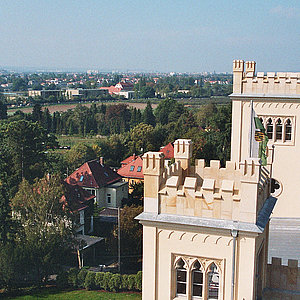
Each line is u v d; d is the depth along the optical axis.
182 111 180.50
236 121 41.25
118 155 137.62
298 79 39.50
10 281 56.31
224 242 15.66
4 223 60.00
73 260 63.16
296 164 40.69
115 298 52.38
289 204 41.19
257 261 16.98
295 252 32.50
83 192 78.75
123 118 186.00
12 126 89.38
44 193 58.16
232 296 15.62
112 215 82.75
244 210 15.36
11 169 84.69
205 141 79.81
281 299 18.27
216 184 18.73
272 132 40.88
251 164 15.08
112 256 64.25
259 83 40.38
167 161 18.73
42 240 56.84
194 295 16.62
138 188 81.81
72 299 53.00
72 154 123.19
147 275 17.00
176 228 16.25
